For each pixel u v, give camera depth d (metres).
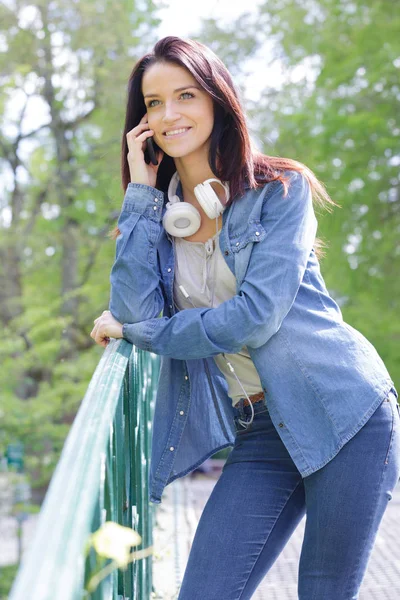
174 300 2.54
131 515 2.51
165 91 2.41
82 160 16.83
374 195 12.67
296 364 2.26
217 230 2.42
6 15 14.95
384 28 12.63
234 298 2.28
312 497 2.24
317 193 2.47
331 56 13.36
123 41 15.44
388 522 4.87
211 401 2.55
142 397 3.09
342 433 2.21
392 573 3.83
